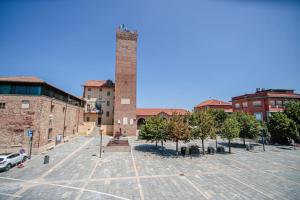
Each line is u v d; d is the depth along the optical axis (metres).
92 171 19.89
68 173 19.27
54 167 21.52
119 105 50.75
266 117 47.56
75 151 30.55
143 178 17.62
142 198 13.35
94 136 49.34
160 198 13.34
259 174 18.84
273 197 13.47
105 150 30.27
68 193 14.29
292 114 39.25
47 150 31.25
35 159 25.34
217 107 67.00
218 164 22.75
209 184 16.00
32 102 29.45
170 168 20.94
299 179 17.31
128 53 53.03
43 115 30.25
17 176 18.41
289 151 31.95
